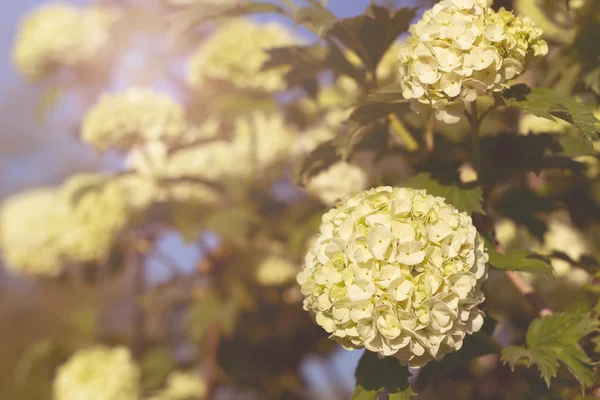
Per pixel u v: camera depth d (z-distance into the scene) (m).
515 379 0.67
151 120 0.81
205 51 0.89
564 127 0.55
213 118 0.88
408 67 0.45
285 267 0.82
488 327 0.49
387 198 0.44
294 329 0.91
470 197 0.48
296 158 0.84
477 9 0.44
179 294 0.88
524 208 0.55
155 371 0.87
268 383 0.92
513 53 0.44
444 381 0.66
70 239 0.84
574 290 0.64
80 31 0.92
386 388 0.45
